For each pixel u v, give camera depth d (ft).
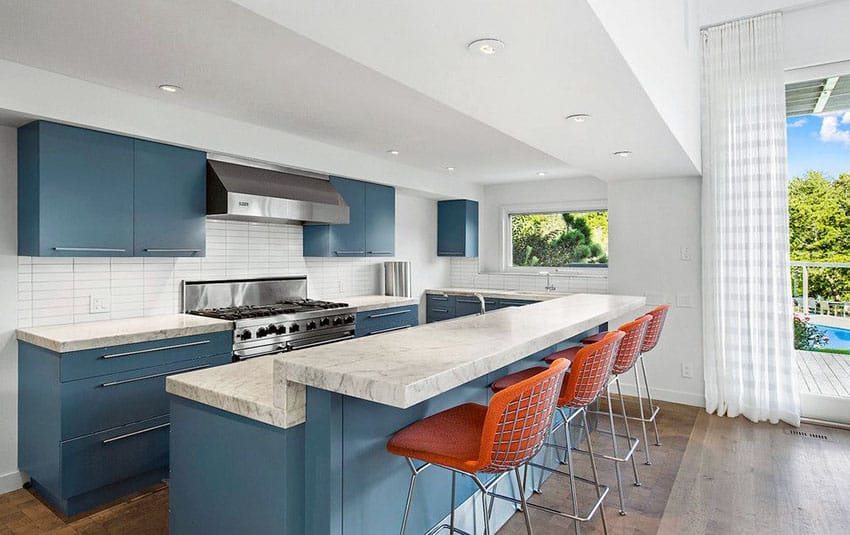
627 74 6.35
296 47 7.51
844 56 12.05
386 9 4.69
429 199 20.27
